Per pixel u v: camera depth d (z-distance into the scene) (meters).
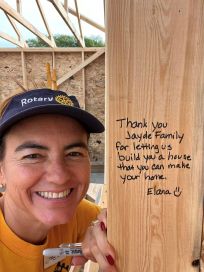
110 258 0.24
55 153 0.28
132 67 0.21
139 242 0.23
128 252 0.24
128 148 0.22
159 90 0.21
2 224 0.35
